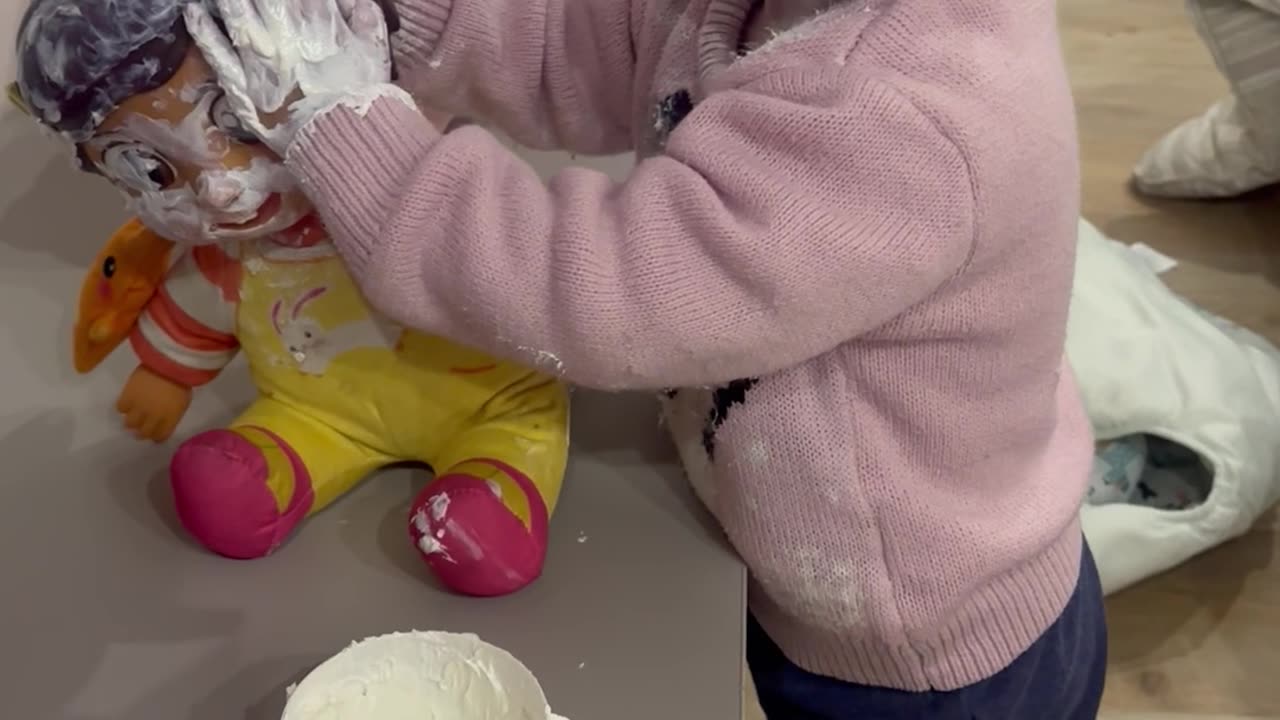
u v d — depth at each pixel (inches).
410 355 26.0
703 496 26.6
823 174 21.3
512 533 24.3
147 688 23.7
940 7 22.0
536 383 26.7
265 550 25.7
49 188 35.5
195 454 24.5
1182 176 63.2
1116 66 72.6
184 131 21.5
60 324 31.4
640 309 21.6
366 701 21.5
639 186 22.2
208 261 25.9
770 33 25.4
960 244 21.8
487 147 22.5
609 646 24.2
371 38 22.9
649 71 29.1
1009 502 26.8
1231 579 49.3
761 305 21.6
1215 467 44.9
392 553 26.1
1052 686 29.3
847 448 24.5
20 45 21.0
